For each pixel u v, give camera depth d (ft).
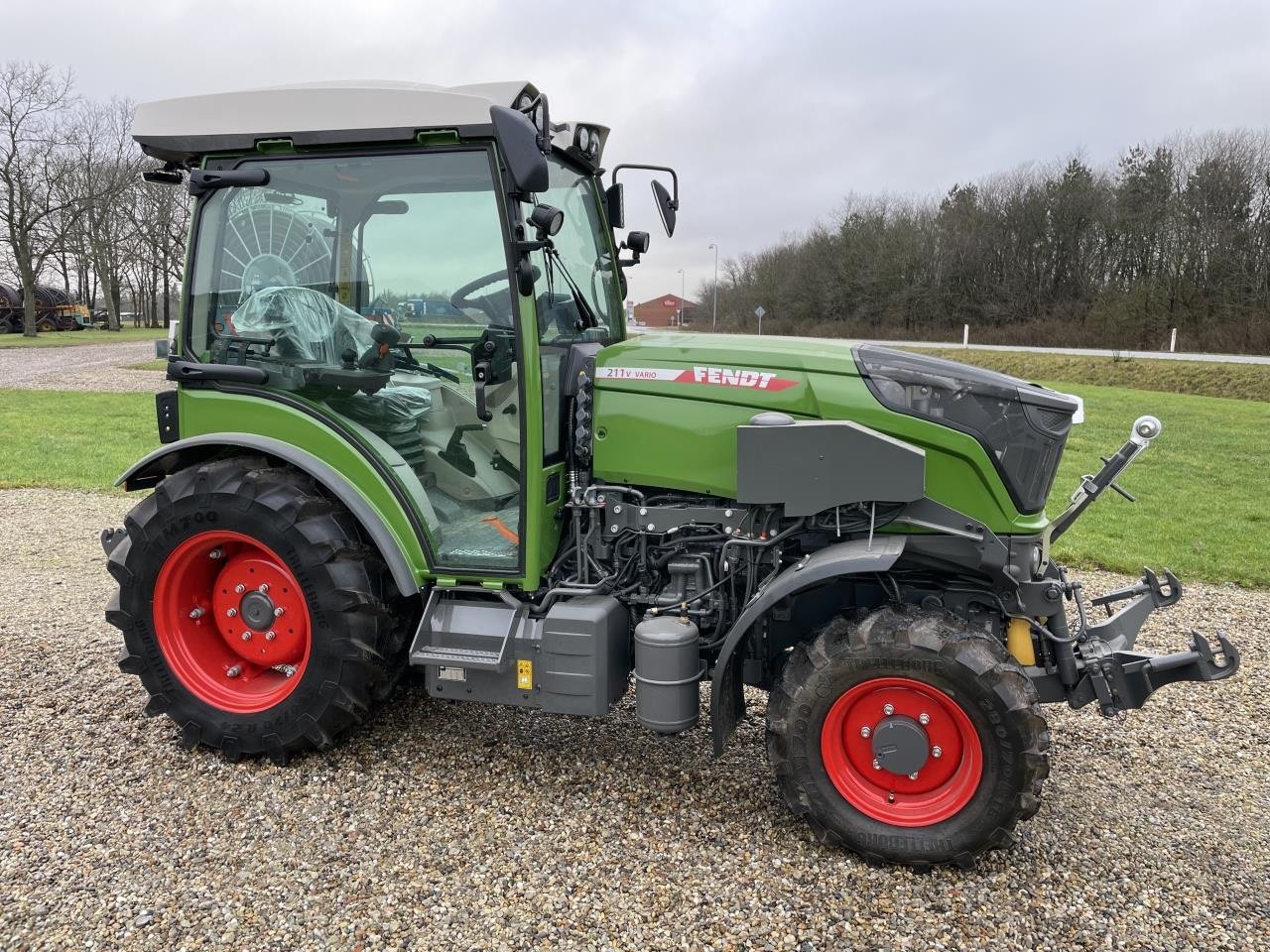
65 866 8.84
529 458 9.93
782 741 9.18
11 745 11.34
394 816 9.85
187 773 10.74
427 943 7.81
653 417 10.22
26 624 15.66
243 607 11.14
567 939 7.89
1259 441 41.57
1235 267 94.48
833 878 8.87
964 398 9.58
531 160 8.47
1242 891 8.75
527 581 10.11
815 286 143.02
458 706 12.70
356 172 10.21
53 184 109.19
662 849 9.30
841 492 9.45
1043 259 117.39
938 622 8.97
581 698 9.84
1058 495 29.99
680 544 10.34
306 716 10.58
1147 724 12.72
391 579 10.87
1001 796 8.64
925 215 132.16
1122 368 74.43
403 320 10.48
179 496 10.69
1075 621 15.15
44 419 44.55
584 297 11.72
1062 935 8.04
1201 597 18.95
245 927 7.98
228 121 10.28
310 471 10.39
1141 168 113.70
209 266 10.96
